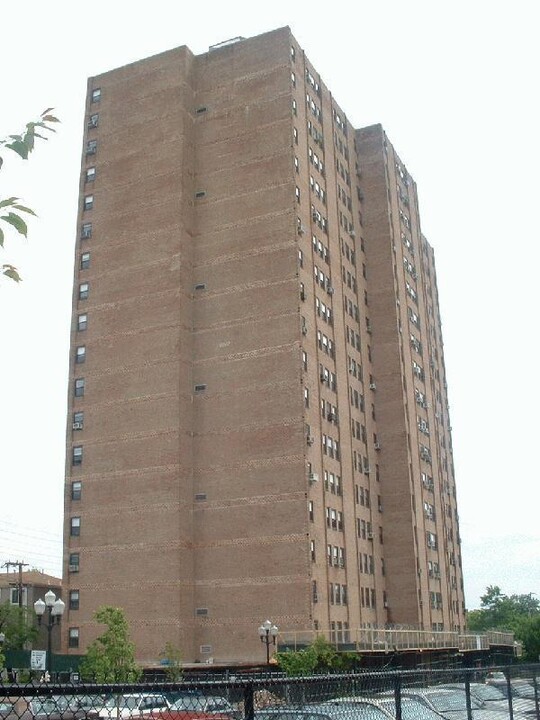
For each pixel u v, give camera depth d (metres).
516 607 179.25
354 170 86.62
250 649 58.66
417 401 86.56
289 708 9.95
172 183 70.31
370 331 83.50
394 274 85.25
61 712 8.11
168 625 59.97
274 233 67.19
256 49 72.94
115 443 66.06
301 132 72.12
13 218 5.99
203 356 66.75
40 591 91.44
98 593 63.22
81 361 69.56
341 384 71.94
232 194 69.75
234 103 72.25
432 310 101.44
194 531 63.09
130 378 67.00
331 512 64.88
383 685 11.30
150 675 48.47
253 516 61.34
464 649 73.38
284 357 63.84
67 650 63.09
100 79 76.62
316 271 70.19
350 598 65.56
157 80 74.00
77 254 72.50
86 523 65.38
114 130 74.50
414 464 81.69
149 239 69.75
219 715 9.48
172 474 63.16
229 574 60.91
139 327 67.88
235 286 67.25
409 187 96.94
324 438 65.88
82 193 74.00
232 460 63.31
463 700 16.59
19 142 6.02
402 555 76.44
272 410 63.06
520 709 19.02
